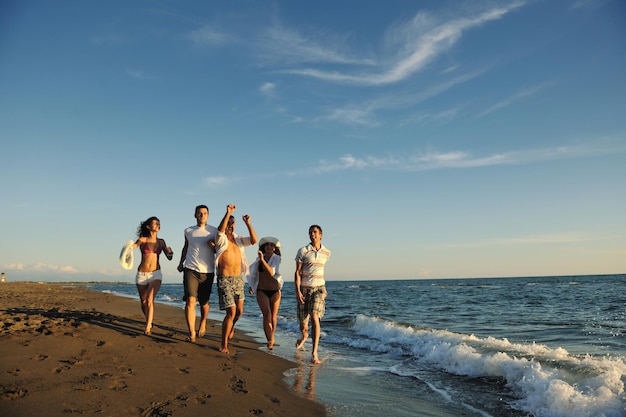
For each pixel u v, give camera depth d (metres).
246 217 6.00
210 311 14.72
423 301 22.59
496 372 5.23
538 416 3.89
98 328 6.44
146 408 3.41
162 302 19.88
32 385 3.62
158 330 7.27
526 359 5.32
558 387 4.12
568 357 5.47
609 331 9.14
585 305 17.56
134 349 5.38
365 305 19.52
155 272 6.69
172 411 3.39
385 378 5.26
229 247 6.18
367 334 9.15
